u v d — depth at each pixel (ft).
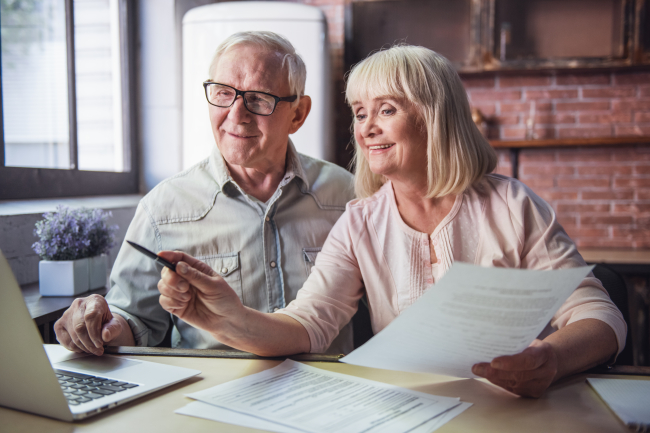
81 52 7.72
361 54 10.82
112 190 8.39
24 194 6.32
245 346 2.91
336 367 2.81
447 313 2.08
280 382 2.51
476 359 2.37
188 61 8.60
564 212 10.72
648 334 8.87
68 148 7.43
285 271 4.46
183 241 4.42
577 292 3.08
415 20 10.59
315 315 3.42
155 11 9.11
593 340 2.68
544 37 10.19
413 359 2.45
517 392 2.36
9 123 6.19
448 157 3.57
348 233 3.92
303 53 8.69
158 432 1.97
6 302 2.01
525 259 3.53
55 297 4.71
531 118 10.66
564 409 2.22
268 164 4.50
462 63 10.39
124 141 9.08
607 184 10.55
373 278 3.83
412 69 3.52
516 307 2.03
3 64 6.07
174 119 9.14
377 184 4.23
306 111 4.79
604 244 10.60
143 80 9.23
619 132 10.48
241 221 4.46
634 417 2.05
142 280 4.29
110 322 3.06
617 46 9.99
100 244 5.17
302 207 4.62
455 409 2.21
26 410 2.17
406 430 1.98
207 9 8.57
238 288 4.39
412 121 3.56
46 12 6.89
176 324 4.47
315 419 2.07
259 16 8.54
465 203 3.71
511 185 3.73
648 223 10.42
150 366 2.74
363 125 3.67
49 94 6.99
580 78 10.54
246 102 4.22
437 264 3.69
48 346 3.17
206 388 2.46
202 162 4.77
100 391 2.34
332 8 11.03
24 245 5.22
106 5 8.49
